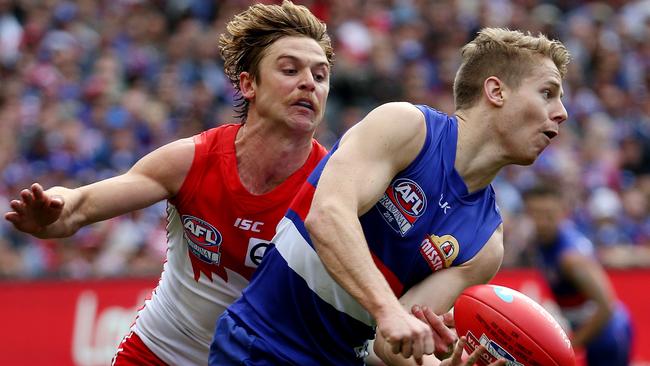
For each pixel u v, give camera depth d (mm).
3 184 34594
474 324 12305
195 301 15219
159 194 14734
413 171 12492
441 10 49312
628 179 45125
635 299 31734
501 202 38469
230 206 14570
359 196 11906
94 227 31922
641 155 46000
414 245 12680
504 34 12805
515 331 12086
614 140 45781
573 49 50312
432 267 12859
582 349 28281
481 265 12992
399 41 46812
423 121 12531
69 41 41844
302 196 12836
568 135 45000
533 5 53531
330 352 12859
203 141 14820
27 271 29953
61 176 35062
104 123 38000
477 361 12344
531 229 34719
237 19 14586
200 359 15633
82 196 14297
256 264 14711
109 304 28438
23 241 31953
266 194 14516
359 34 45688
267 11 14305
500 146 12711
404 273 12812
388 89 43750
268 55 14219
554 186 26547
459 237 12797
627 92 50000
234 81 14812
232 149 14664
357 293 11453
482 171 12789
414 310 12039
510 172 40188
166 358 15766
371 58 45062
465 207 12805
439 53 47562
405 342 11109
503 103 12602
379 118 12297
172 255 15500
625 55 51719
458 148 12695
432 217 12648
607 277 31672
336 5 46625
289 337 12695
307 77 14125
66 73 40562
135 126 38344
